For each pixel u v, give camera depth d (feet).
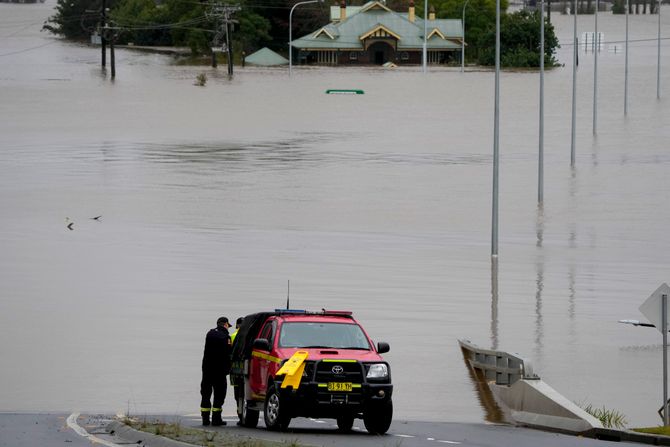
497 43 406.41
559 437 183.32
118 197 549.54
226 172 648.38
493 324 301.22
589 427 189.98
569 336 289.33
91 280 353.92
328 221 490.49
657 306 191.01
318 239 443.73
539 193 545.85
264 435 165.78
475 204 545.85
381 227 478.59
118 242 429.38
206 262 388.37
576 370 254.27
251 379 180.14
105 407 214.07
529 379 219.00
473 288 353.10
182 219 488.85
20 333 282.15
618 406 223.30
